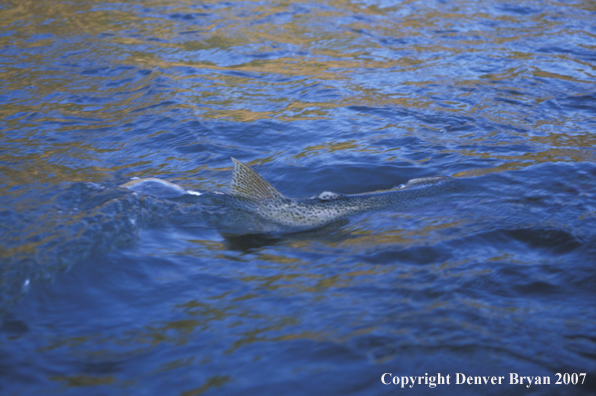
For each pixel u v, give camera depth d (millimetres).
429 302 3053
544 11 11875
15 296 3117
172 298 3176
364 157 5676
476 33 10570
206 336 2787
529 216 4145
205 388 2395
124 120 6746
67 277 3334
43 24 10977
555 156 5445
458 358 2553
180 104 7230
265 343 2711
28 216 4137
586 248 3607
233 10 12258
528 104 7164
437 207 4441
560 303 3014
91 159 5637
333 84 8094
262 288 3279
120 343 2738
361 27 11141
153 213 4273
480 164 5391
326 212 4406
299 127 6551
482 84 7984
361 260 3621
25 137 6188
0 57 9086
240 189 4469
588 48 9484
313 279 3383
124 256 3619
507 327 2785
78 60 9047
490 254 3623
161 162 5613
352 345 2666
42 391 2381
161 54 9414
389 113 6957
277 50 9797
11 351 2654
